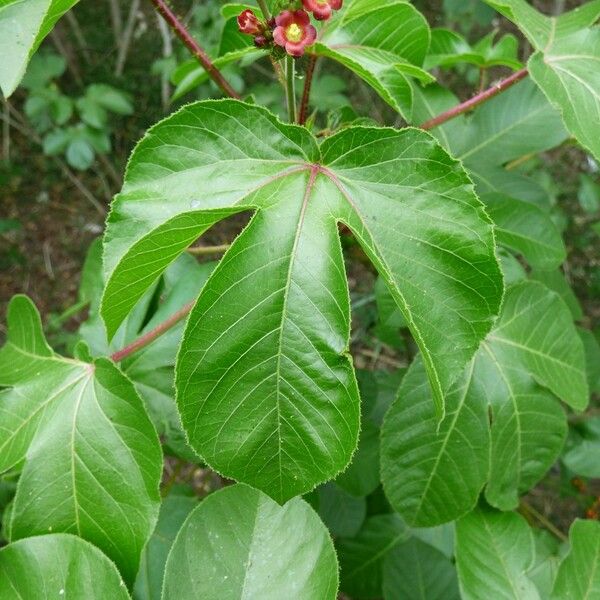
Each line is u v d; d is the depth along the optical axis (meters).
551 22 0.29
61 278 0.91
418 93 0.36
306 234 0.20
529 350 0.30
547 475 0.52
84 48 0.96
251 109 0.21
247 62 0.35
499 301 0.20
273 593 0.23
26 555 0.24
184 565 0.24
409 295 0.20
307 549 0.24
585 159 0.84
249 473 0.19
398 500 0.29
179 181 0.20
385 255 0.20
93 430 0.25
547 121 0.36
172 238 0.18
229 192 0.20
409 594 0.33
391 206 0.20
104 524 0.25
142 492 0.25
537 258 0.34
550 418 0.30
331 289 0.19
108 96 0.77
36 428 0.26
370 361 0.62
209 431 0.19
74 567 0.23
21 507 0.25
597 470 0.39
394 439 0.29
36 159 0.99
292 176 0.21
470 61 0.36
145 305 0.32
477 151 0.37
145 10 1.01
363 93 0.88
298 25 0.22
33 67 0.76
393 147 0.21
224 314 0.19
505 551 0.30
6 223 0.86
